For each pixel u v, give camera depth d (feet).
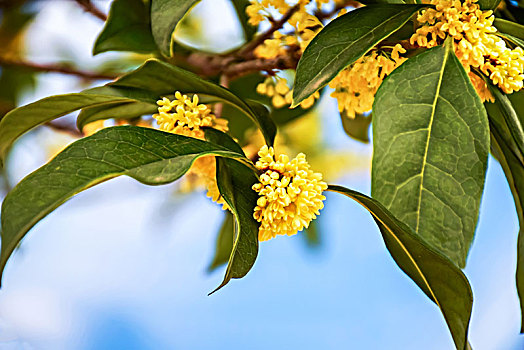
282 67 2.32
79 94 2.13
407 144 1.98
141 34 2.49
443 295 2.04
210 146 2.00
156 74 2.15
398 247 2.09
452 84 2.01
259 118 2.20
